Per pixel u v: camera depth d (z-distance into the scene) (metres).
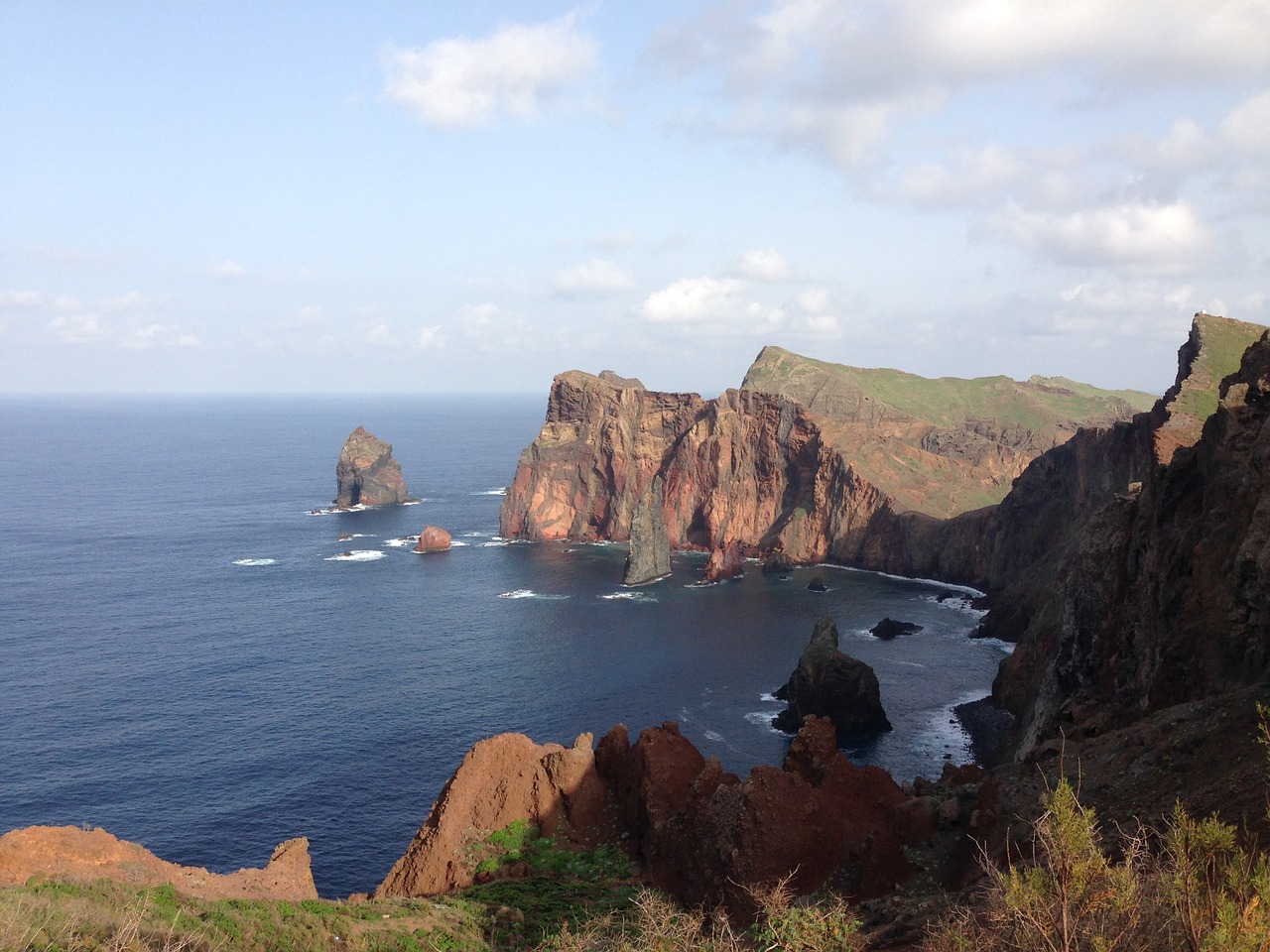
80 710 98.19
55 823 73.50
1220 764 30.27
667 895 38.09
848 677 92.69
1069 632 74.25
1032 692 87.69
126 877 31.95
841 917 21.12
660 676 110.12
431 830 45.00
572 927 33.47
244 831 72.62
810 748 45.41
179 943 24.77
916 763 84.81
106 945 23.34
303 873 40.75
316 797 78.38
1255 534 43.97
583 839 44.25
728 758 85.62
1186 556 55.56
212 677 109.12
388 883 44.34
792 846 37.41
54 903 26.06
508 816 45.09
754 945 20.38
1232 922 10.75
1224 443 55.38
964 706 100.50
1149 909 12.28
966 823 34.84
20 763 84.94
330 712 97.88
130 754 87.00
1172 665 50.50
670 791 43.53
